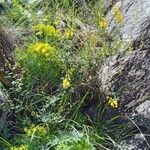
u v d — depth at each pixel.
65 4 0.77
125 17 0.72
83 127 0.62
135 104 0.63
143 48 0.66
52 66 0.65
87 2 0.80
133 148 0.61
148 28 0.68
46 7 0.77
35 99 0.64
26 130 0.59
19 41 0.71
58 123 0.62
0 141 0.60
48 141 0.60
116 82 0.65
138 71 0.65
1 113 0.62
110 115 0.64
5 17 0.76
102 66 0.67
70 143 0.59
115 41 0.67
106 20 0.72
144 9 0.71
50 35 0.67
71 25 0.73
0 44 0.67
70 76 0.64
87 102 0.65
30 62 0.65
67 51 0.68
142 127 0.62
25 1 0.79
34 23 0.75
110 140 0.62
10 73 0.64
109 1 0.77
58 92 0.64
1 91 0.63
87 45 0.67
